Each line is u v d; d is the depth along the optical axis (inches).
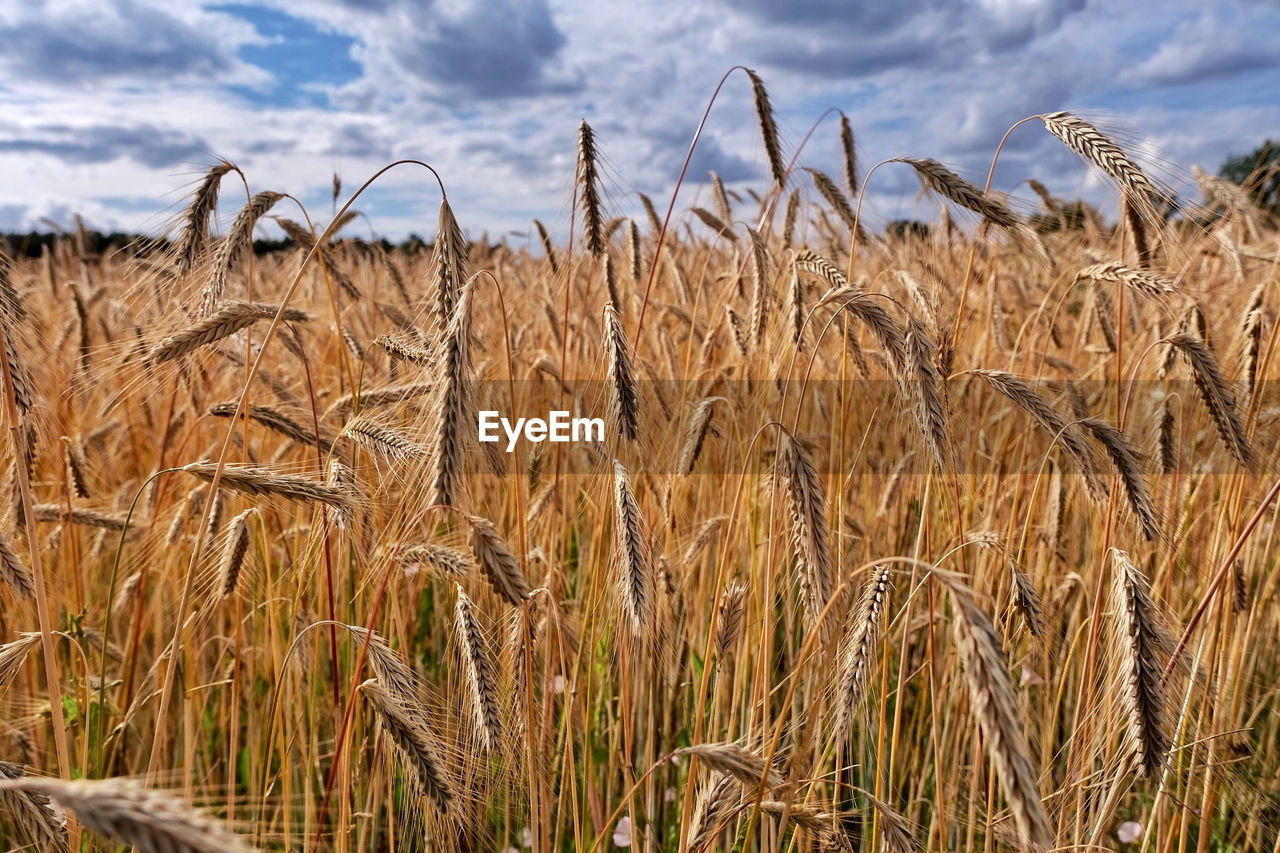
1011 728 65.1
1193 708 143.3
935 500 175.0
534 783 117.4
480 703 109.7
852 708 99.0
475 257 441.1
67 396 147.3
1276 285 170.9
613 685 184.1
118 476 243.8
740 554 192.9
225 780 177.8
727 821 107.5
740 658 165.0
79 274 431.2
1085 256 237.1
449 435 95.0
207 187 135.3
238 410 103.0
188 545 170.2
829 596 106.5
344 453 145.6
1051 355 237.5
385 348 145.1
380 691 107.7
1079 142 129.0
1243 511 163.3
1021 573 127.2
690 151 169.8
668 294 316.8
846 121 257.3
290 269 241.1
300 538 171.5
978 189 141.6
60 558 169.3
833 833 103.0
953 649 174.7
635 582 112.7
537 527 189.5
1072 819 135.9
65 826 92.4
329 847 143.2
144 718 174.7
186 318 138.7
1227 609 143.5
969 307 260.5
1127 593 104.3
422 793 107.9
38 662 161.0
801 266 175.2
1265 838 159.0
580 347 223.9
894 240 274.5
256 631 188.4
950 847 157.2
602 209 175.0
